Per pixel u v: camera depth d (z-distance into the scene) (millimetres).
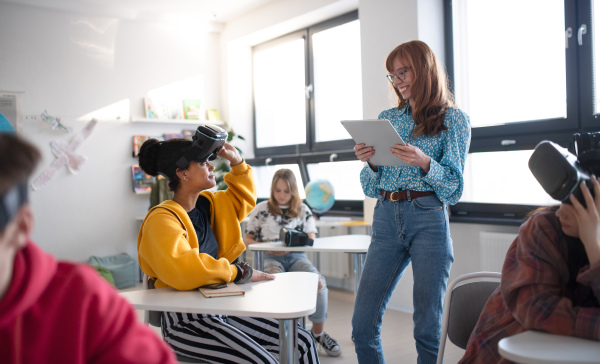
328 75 5219
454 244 3771
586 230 1069
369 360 2131
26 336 678
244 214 2125
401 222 2047
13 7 4941
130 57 5562
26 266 678
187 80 5949
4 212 579
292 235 3037
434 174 1910
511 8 3516
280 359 1554
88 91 5320
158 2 5293
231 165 2115
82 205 5281
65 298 710
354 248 2916
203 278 1699
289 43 5668
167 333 1792
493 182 3666
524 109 3473
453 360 2902
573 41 3150
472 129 3723
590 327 1034
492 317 1273
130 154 5562
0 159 579
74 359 695
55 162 5133
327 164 5176
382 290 2117
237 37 5895
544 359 943
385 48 4004
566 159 1065
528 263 1148
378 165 2105
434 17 3861
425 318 1998
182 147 1847
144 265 1859
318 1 4840
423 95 2035
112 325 738
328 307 4277
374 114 4098
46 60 5098
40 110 5066
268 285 1812
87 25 5312
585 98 3113
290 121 5734
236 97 6133
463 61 3820
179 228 1763
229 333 1688
